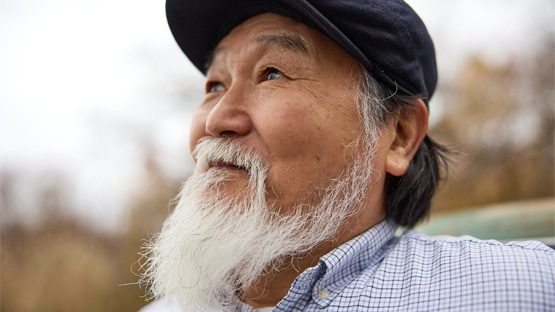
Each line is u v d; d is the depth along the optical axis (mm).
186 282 1251
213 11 1582
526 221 1830
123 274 8180
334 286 1237
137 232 8648
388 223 1489
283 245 1236
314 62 1333
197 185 1337
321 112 1291
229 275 1358
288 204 1253
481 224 1968
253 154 1271
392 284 1197
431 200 1630
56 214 9422
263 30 1384
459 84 7766
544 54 7434
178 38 1755
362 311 1143
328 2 1285
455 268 1147
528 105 7359
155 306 1662
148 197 9078
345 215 1305
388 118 1422
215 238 1236
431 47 1577
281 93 1293
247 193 1258
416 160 1547
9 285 8133
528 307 993
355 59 1368
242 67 1376
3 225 9266
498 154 7156
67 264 8281
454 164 2045
